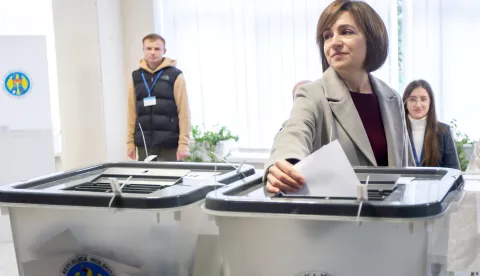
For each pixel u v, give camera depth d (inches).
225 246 36.6
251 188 40.6
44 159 155.3
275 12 173.5
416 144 114.5
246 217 35.3
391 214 31.9
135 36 189.8
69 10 182.1
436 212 32.5
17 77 149.9
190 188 41.2
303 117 49.5
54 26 184.1
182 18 184.5
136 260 39.7
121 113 190.5
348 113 52.3
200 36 183.0
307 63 171.9
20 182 44.9
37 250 41.1
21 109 151.3
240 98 180.2
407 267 33.3
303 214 33.4
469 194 44.0
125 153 192.9
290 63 173.6
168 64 152.3
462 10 155.3
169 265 39.6
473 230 44.1
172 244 39.2
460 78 157.2
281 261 35.1
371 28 51.6
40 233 40.8
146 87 152.1
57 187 44.1
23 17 206.2
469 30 155.3
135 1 188.2
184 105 151.9
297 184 37.9
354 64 52.3
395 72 163.9
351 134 51.9
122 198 38.1
